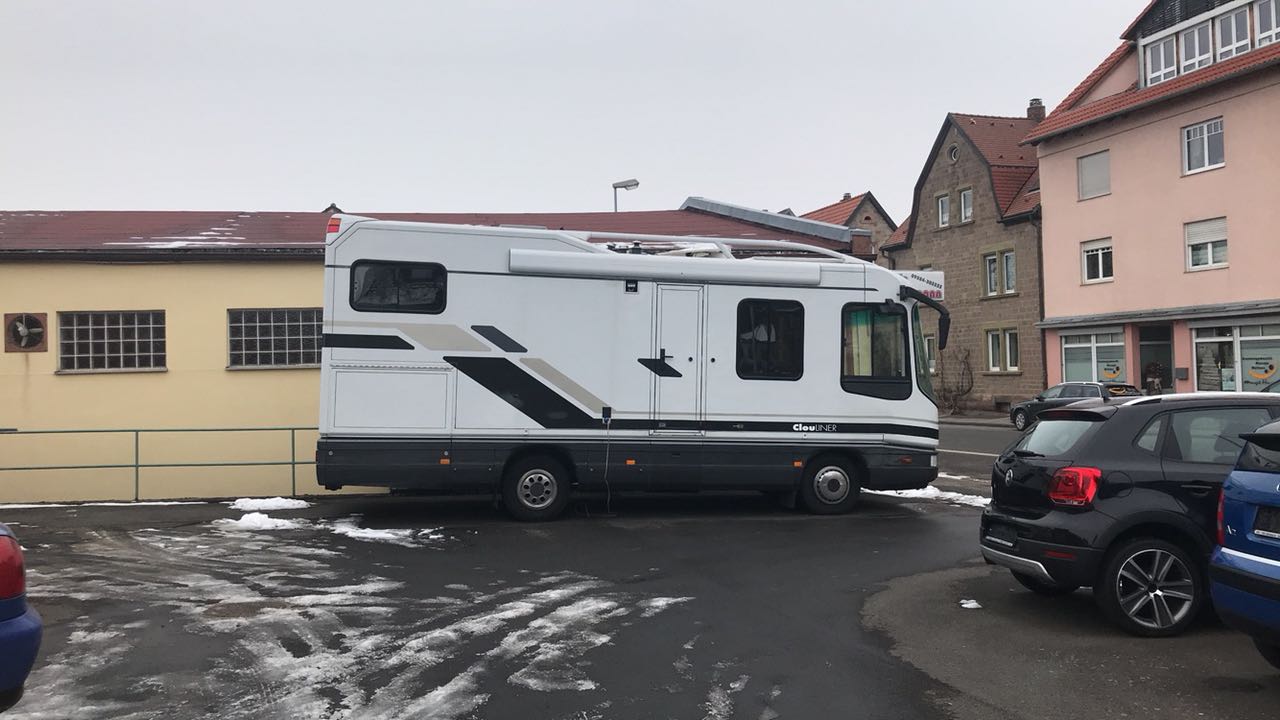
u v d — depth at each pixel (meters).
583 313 11.02
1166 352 29.53
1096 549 6.22
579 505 12.43
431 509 12.13
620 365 11.09
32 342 14.20
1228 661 5.71
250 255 14.47
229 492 14.44
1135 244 29.56
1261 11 26.45
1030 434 7.12
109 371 14.27
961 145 39.94
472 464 10.72
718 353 11.31
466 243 10.77
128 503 12.62
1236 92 26.19
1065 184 32.28
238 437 14.47
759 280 11.41
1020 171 38.22
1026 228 36.06
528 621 6.68
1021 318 36.38
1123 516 6.24
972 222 39.12
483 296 10.78
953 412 38.53
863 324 11.72
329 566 8.56
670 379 11.19
